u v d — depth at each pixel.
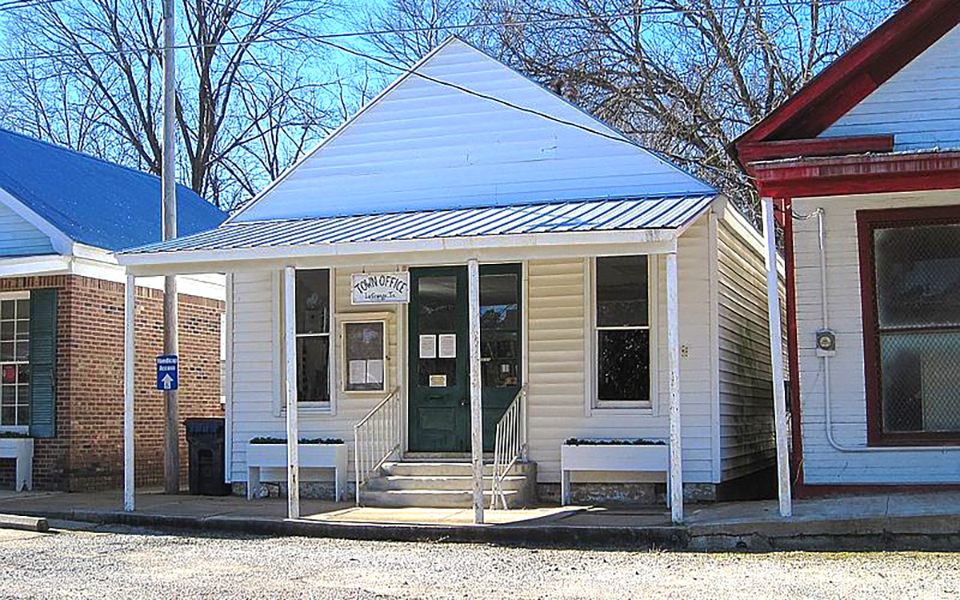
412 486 14.53
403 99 16.11
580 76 28.62
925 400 12.62
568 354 14.85
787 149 12.88
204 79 35.69
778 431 11.27
